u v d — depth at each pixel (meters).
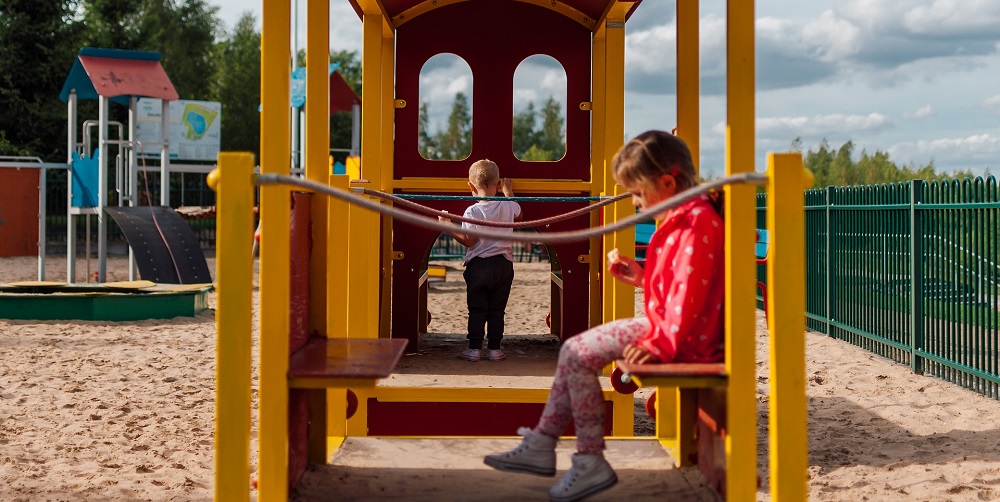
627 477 3.55
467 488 3.41
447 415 5.50
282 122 3.44
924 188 9.35
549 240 2.79
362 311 5.29
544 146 75.31
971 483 5.26
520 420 5.50
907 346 9.57
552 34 6.89
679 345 3.01
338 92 23.97
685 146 3.22
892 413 7.29
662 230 3.15
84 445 6.07
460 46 6.88
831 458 5.88
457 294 17.42
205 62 51.25
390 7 6.57
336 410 4.72
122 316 12.39
